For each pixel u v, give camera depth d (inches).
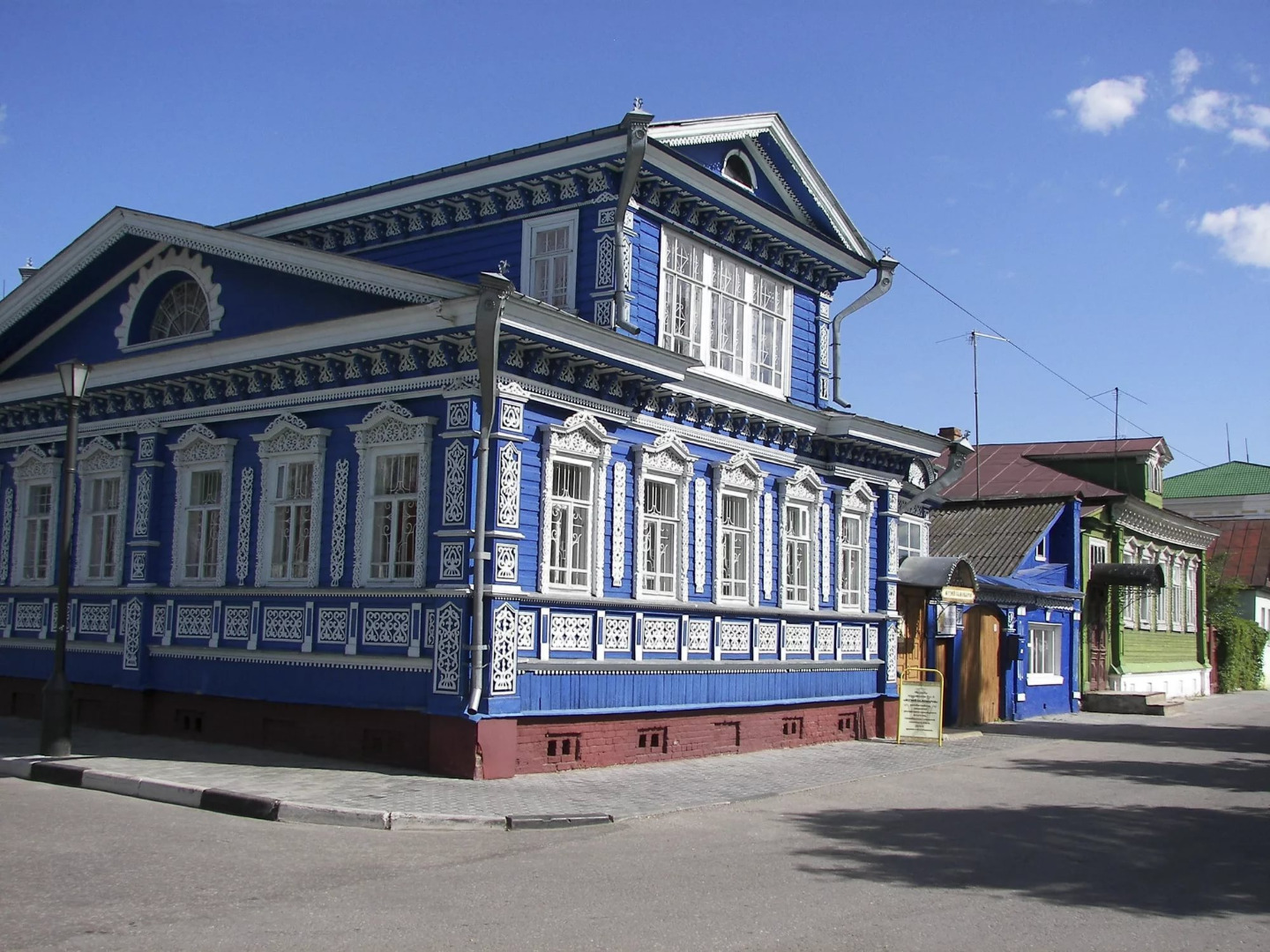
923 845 458.3
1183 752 860.6
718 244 748.0
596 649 633.6
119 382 722.2
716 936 314.2
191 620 693.3
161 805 490.6
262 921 314.2
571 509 629.3
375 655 599.2
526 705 586.6
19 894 335.0
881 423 840.9
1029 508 1230.9
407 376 605.9
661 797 545.6
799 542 812.0
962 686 1030.4
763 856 425.4
